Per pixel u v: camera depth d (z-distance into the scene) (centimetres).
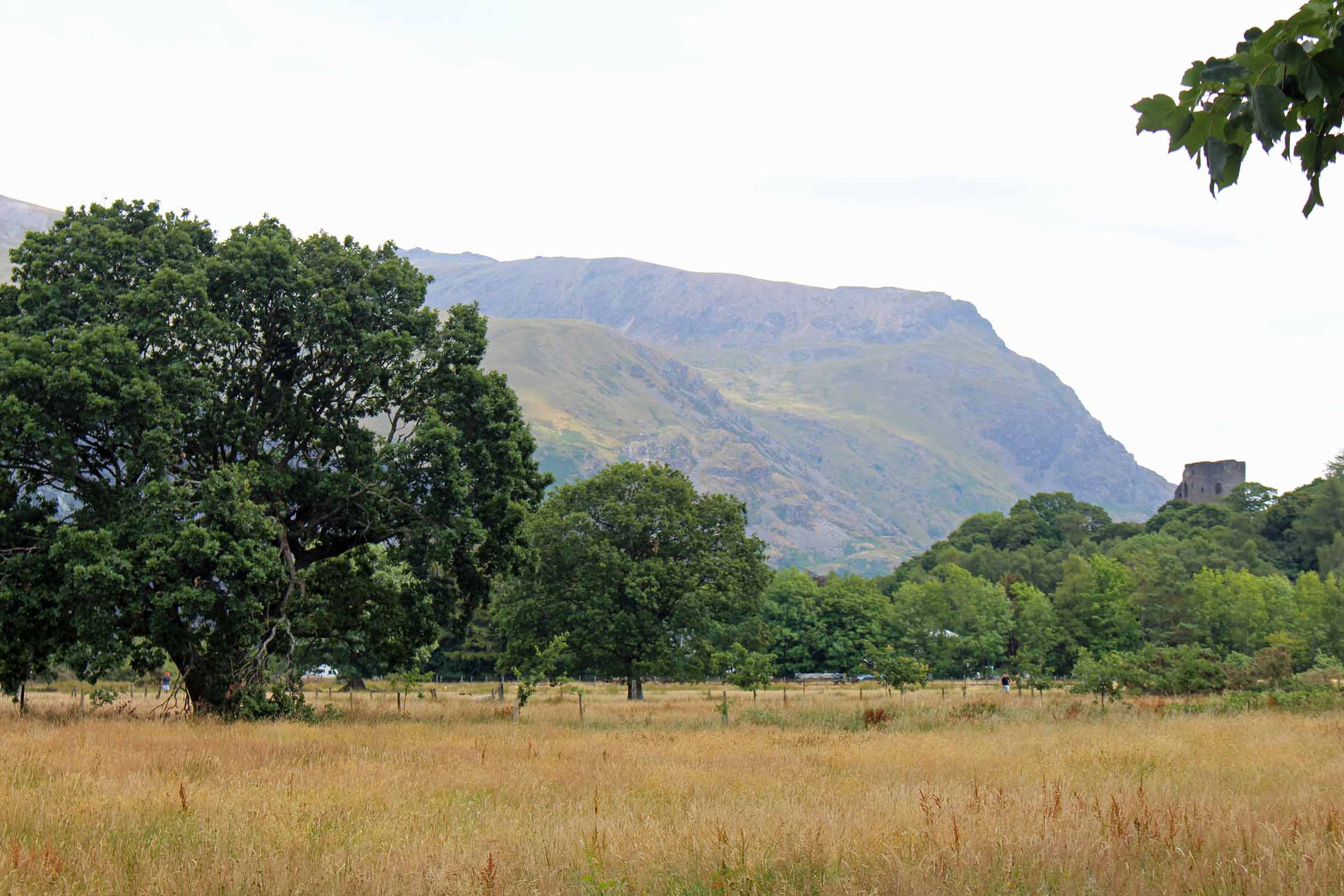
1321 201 480
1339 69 440
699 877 953
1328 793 1475
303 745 2303
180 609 3131
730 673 6756
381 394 3762
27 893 850
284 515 3631
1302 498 15388
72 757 1856
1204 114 475
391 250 3897
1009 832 1107
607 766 1942
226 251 3512
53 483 3303
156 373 3231
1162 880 909
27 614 3167
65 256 3416
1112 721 3441
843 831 1134
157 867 948
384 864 971
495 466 3725
